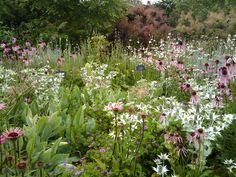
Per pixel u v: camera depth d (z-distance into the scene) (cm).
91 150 377
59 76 594
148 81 664
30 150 363
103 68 660
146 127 388
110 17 1338
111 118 452
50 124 423
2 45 808
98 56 860
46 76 577
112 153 353
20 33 1252
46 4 1289
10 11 1359
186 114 393
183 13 1554
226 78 416
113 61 830
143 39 1385
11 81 601
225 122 354
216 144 364
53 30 1252
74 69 743
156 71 736
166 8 1811
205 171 331
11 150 361
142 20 1553
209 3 1672
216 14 1433
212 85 513
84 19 1301
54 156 370
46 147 397
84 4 1271
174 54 719
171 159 338
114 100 532
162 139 381
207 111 382
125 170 329
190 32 1359
